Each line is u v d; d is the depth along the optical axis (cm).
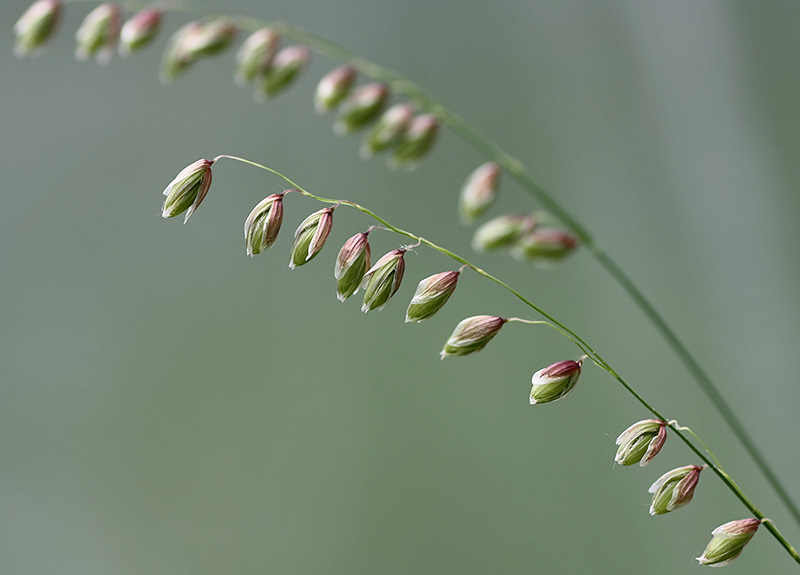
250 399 52
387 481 52
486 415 53
